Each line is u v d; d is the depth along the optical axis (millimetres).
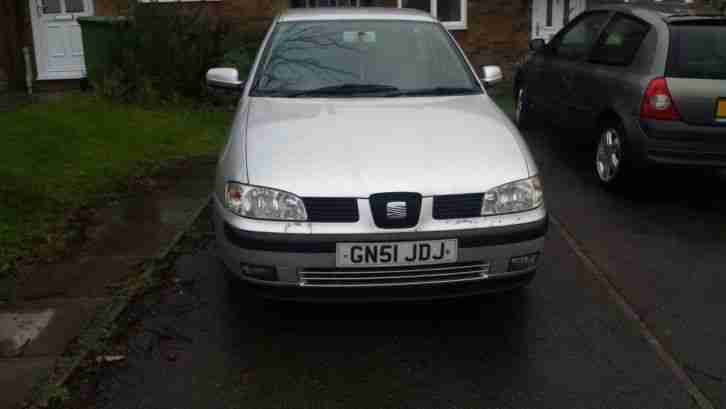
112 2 11891
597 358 3494
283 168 3543
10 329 3686
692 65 5766
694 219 5684
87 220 5504
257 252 3445
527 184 3643
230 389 3203
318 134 3871
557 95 7621
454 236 3455
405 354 3525
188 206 5859
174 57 10047
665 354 3537
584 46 7246
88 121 8422
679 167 5883
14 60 11367
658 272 4586
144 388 3203
